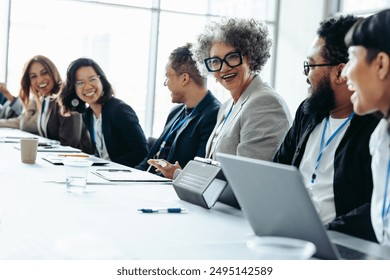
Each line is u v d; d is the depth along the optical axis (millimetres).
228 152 2488
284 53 7578
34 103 5047
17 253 1229
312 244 1161
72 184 2002
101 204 1803
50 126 4629
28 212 1646
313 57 1954
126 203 1838
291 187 1180
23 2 6617
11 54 6637
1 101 6223
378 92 1345
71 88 3852
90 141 4082
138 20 7133
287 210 1244
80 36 6828
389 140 1487
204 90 3164
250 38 2502
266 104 2451
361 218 1637
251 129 2406
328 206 1869
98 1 6891
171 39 7273
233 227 1536
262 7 7699
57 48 6758
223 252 1270
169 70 3160
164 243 1338
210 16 7410
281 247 1168
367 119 1828
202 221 1604
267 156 2367
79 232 1420
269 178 1225
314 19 7172
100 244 1311
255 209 1347
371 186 1779
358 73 1351
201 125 2988
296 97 7348
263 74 7797
